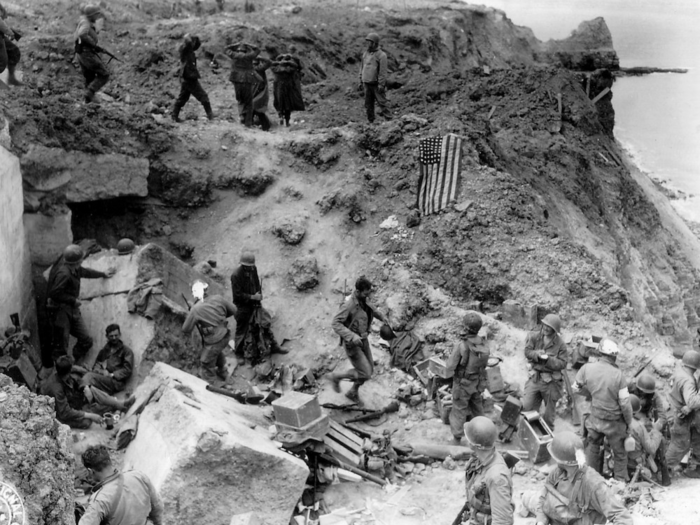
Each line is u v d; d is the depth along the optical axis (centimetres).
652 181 3341
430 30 3469
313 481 1021
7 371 1100
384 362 1282
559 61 4541
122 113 1576
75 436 1034
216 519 899
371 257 1467
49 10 2589
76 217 1485
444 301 1373
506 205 1511
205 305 1159
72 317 1223
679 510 966
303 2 3616
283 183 1595
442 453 1097
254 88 1784
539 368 1128
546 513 753
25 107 1423
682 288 2483
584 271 1398
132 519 730
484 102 2373
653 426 1112
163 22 2653
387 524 968
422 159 1510
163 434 955
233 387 1190
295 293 1429
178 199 1555
